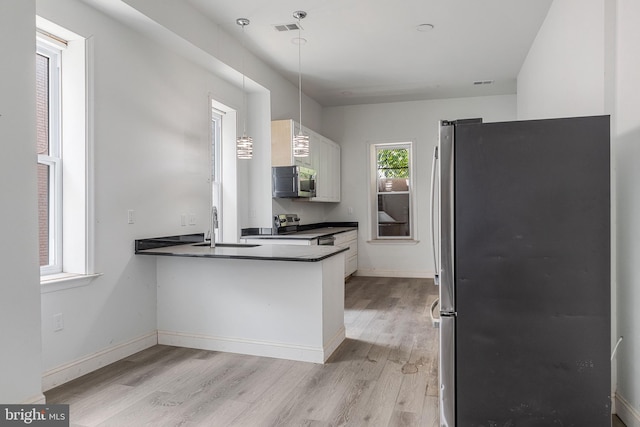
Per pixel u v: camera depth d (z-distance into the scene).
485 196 2.15
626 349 2.32
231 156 5.14
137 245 3.48
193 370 3.11
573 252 2.06
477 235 2.16
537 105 4.55
